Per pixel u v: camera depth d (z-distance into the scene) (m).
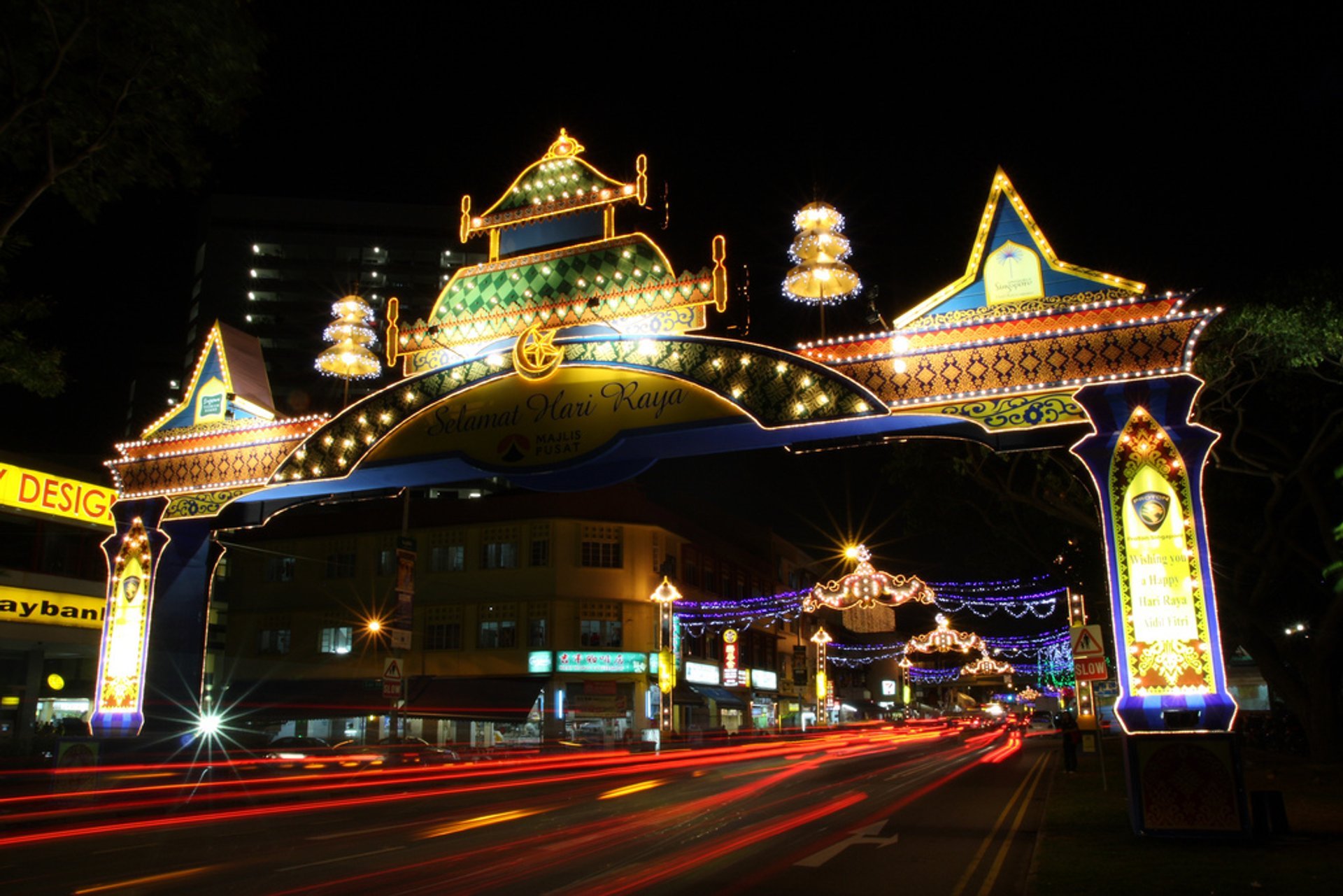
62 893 9.62
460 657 43.53
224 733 29.64
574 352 17.69
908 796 19.72
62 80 15.84
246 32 16.12
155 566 21.20
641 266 17.70
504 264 18.81
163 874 10.75
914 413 15.23
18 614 31.62
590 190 18.45
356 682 44.00
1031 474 24.77
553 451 17.50
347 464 19.30
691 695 48.28
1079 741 26.61
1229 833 11.77
